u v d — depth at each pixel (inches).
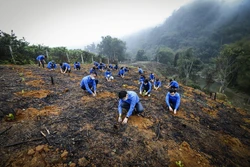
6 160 79.5
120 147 104.3
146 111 174.7
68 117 133.6
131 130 127.1
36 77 266.4
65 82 255.8
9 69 313.0
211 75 1080.2
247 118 281.1
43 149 90.2
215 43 3073.3
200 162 107.2
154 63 2185.0
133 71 755.4
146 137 121.6
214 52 2854.3
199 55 2910.9
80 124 124.9
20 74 265.0
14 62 461.1
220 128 189.3
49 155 86.6
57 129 113.4
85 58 987.9
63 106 155.3
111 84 301.6
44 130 110.4
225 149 137.1
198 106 265.1
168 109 200.5
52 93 188.2
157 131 135.6
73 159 86.6
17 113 125.3
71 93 197.9
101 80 337.4
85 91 210.5
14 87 191.9
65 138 104.0
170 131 142.1
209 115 232.7
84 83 184.9
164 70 1884.8
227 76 1162.0
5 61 434.3
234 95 1144.8
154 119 158.4
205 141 141.1
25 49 581.9
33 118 124.0
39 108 144.6
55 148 93.0
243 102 960.9
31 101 156.1
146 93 236.1
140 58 2955.2
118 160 92.3
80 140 104.1
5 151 85.4
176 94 189.5
